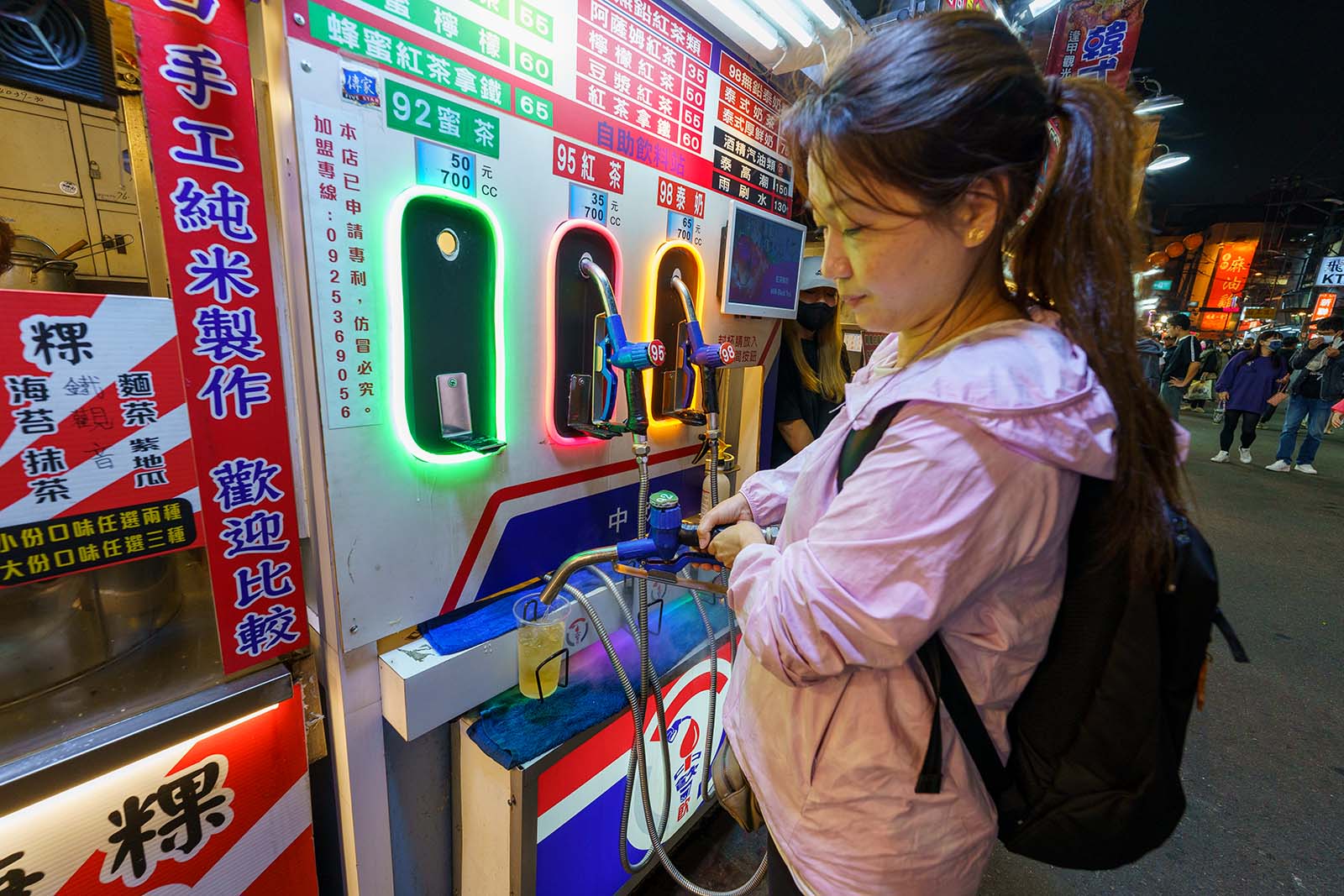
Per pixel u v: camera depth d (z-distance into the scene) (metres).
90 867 0.78
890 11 1.86
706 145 1.34
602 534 1.32
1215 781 1.88
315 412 0.83
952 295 0.61
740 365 1.62
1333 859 1.63
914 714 0.64
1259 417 5.98
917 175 0.50
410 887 1.16
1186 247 18.70
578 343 1.17
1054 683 0.64
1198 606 0.59
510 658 1.08
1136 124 0.56
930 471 0.52
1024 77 0.50
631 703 1.06
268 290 0.80
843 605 0.54
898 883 0.67
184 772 0.84
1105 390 0.55
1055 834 0.68
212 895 0.90
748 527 0.84
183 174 0.71
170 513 0.77
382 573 0.94
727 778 1.01
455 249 0.94
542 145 1.01
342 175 0.79
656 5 1.16
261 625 0.88
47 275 0.68
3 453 0.65
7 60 0.62
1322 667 2.49
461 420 0.99
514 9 0.93
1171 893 1.53
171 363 0.74
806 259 1.97
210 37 0.70
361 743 0.98
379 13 0.78
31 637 0.75
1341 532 4.02
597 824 1.18
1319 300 13.97
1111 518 0.57
